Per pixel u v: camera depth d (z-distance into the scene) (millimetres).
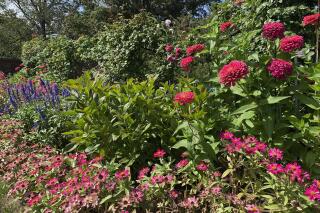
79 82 4406
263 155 3223
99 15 28094
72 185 3699
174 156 4219
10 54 33438
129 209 3449
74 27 27828
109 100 4352
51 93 6418
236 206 3254
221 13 6977
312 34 5523
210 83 4145
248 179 3422
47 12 34500
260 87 3535
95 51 10359
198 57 4477
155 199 3498
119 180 3551
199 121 3736
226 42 4281
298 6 5488
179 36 8477
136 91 4348
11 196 4289
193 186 3557
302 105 3986
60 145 5676
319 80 3293
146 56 8703
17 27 33438
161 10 29281
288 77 3389
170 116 4199
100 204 3451
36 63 15484
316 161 3361
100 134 4211
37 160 4652
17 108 7164
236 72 3223
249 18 5805
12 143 5668
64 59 12602
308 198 2752
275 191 3064
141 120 4195
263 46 5066
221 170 3771
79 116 4332
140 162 4223
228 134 3391
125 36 8758
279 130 3533
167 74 8039
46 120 5848
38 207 3691
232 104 3973
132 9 28484
